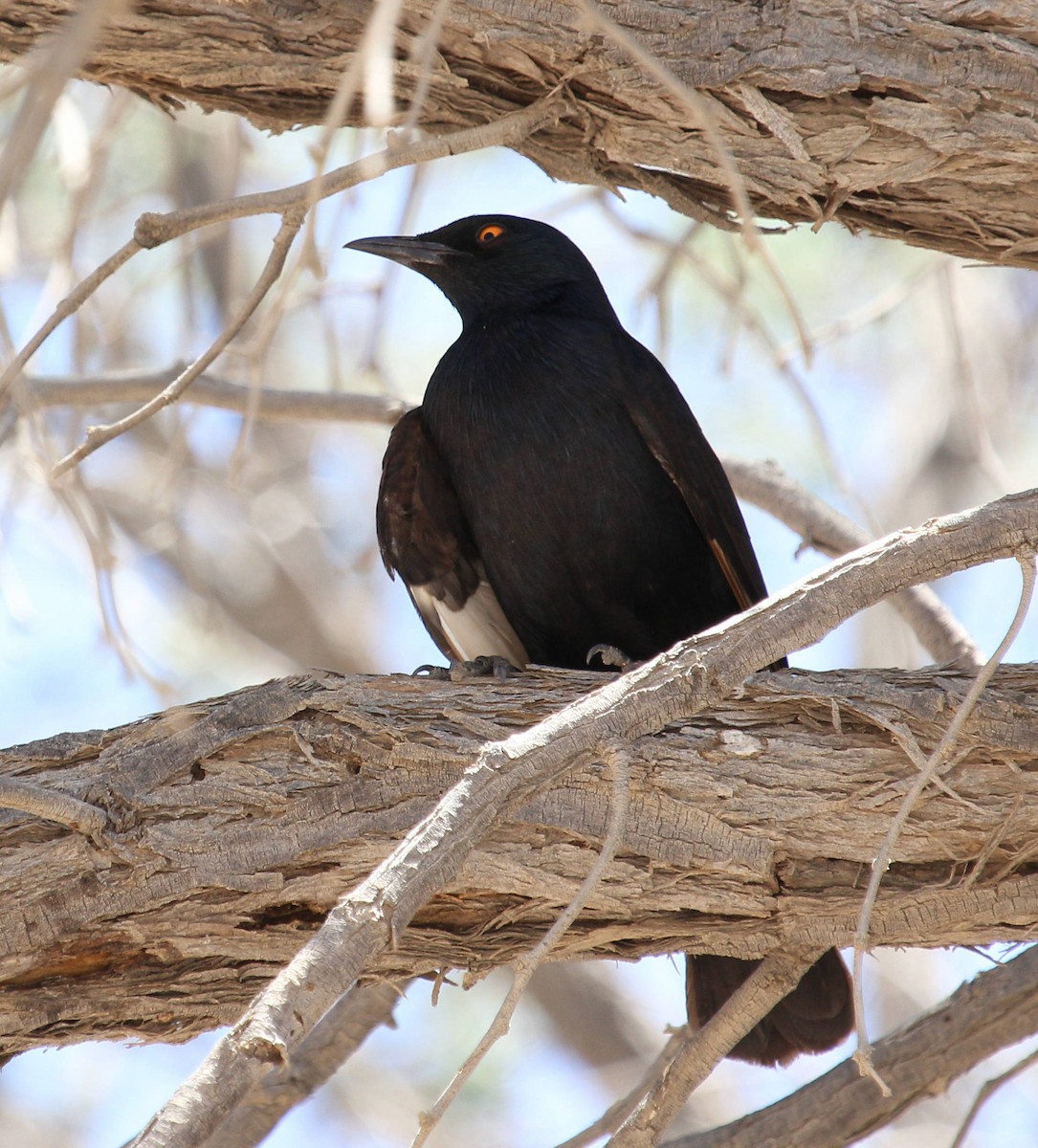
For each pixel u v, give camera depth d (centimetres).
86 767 755
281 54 798
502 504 1079
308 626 1888
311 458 1859
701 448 1072
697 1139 947
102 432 687
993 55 752
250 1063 447
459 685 789
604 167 850
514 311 1150
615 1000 1792
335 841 745
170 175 1431
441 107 828
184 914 736
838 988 915
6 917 717
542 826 751
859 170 790
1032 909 753
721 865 752
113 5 380
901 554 605
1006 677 775
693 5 769
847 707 761
